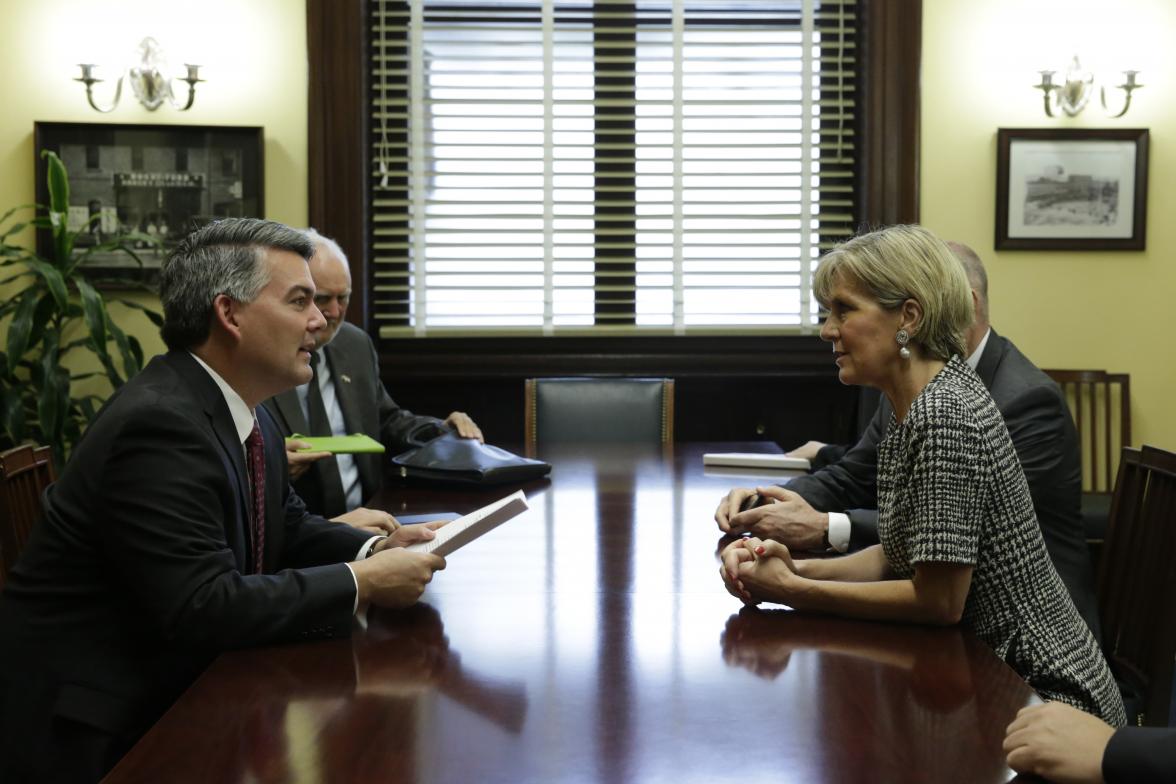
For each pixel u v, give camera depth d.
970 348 2.31
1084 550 2.19
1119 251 4.71
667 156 4.80
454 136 4.79
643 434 4.00
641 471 3.16
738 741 1.21
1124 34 4.64
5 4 4.46
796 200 4.80
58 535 1.66
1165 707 2.03
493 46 4.77
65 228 4.24
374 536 2.01
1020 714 1.20
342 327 3.39
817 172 4.80
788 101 4.74
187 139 4.54
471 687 1.38
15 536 2.04
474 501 2.70
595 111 4.80
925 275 1.68
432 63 4.75
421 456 2.97
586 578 1.92
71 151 4.50
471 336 4.80
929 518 1.57
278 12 4.55
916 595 1.61
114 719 1.63
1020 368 2.27
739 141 4.80
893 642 1.56
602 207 4.84
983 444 1.58
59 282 4.01
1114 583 2.32
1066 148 4.66
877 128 4.64
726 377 4.73
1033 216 4.68
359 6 4.55
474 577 1.93
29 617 1.66
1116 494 2.35
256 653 1.52
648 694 1.36
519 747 1.19
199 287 1.75
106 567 1.67
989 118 4.67
